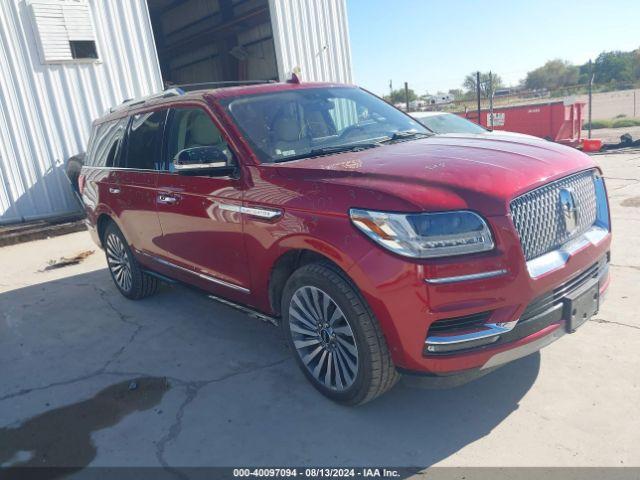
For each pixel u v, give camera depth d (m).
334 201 2.81
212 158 3.36
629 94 47.00
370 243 2.63
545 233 2.79
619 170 10.90
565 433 2.74
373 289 2.62
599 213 3.32
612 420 2.80
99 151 5.37
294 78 4.32
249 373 3.65
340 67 12.86
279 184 3.13
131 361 4.01
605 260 3.29
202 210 3.70
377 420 3.00
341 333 2.95
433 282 2.50
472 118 18.02
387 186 2.70
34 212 9.78
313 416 3.08
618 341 3.59
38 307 5.44
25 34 9.34
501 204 2.58
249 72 16.52
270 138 3.58
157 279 5.02
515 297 2.57
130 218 4.70
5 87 9.27
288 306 3.22
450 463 2.60
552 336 2.79
